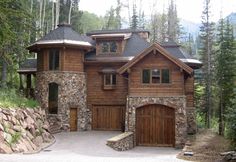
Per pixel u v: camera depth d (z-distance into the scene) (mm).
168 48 35156
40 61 33812
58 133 30875
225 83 36719
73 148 23406
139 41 36031
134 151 25875
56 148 23203
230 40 37500
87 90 34531
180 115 28406
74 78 33188
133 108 29266
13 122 21000
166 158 20516
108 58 34188
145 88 29297
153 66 29312
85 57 34844
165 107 29094
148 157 20781
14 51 31422
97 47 34875
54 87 32875
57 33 33406
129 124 29172
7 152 17375
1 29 19641
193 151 23828
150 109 29359
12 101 23922
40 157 16125
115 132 32469
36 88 33938
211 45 46344
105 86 34188
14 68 35625
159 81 29188
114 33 37781
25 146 20172
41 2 56094
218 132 36438
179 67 28719
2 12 19734
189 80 34062
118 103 33969
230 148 24375
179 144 28062
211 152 23547
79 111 33375
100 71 34219
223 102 36469
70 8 59656
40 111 28391
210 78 43375
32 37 35219
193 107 33750
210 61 44250
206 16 48594
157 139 29062
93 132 32375
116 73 33969
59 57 32781
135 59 29141
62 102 32375
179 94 28688
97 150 22906
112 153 22031
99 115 34406
